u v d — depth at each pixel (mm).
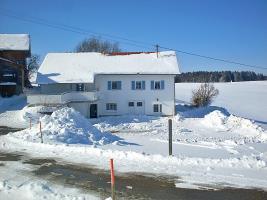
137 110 51156
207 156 20969
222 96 106250
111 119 46062
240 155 21875
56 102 45188
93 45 103562
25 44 69188
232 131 38469
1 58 61281
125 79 50938
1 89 60500
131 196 12367
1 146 21312
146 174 14969
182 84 146750
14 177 14672
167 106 51125
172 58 54094
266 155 18422
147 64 52844
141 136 32844
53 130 24859
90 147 19766
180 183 13766
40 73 51375
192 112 52750
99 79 50844
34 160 17656
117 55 56000
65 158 17938
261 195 12477
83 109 47969
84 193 12680
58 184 13742
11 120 41188
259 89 125938
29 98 45125
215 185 13500
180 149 24109
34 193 12461
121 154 18078
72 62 54188
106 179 14367
